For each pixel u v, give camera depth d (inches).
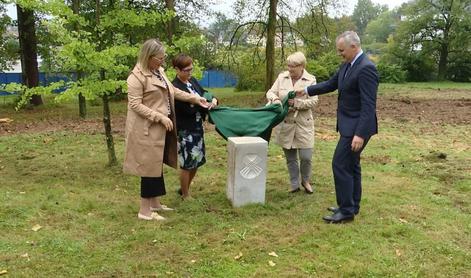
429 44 2014.0
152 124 207.0
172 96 214.7
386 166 326.6
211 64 989.8
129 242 190.1
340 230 203.6
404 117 617.9
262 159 233.1
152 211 223.5
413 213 229.0
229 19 947.3
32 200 241.6
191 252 182.1
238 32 943.7
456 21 1947.6
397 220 217.8
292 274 165.6
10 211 224.2
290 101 241.6
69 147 394.3
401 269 170.9
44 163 334.6
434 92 1156.5
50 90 294.0
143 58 206.1
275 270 168.9
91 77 292.2
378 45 2723.9
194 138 234.8
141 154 207.8
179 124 231.9
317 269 169.9
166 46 312.0
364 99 195.6
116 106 845.2
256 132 244.5
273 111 247.1
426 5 2006.6
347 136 205.0
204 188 269.9
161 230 203.3
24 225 208.2
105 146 397.4
